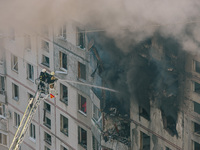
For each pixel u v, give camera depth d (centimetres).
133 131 7744
